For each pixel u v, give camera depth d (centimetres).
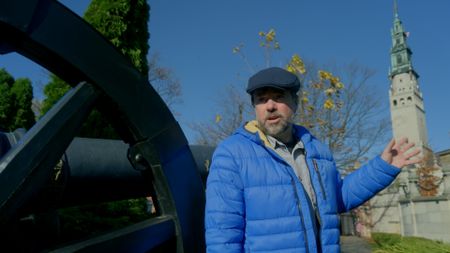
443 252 541
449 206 1429
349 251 1170
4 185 123
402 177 1934
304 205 158
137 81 168
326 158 180
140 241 156
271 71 167
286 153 172
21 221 161
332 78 791
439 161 2708
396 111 6438
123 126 170
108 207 418
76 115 147
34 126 138
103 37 158
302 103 864
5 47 148
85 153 178
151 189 181
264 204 156
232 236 154
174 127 182
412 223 1514
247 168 160
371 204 2303
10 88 547
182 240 176
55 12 144
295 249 153
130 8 500
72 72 153
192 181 189
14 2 134
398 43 6856
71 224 368
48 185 157
